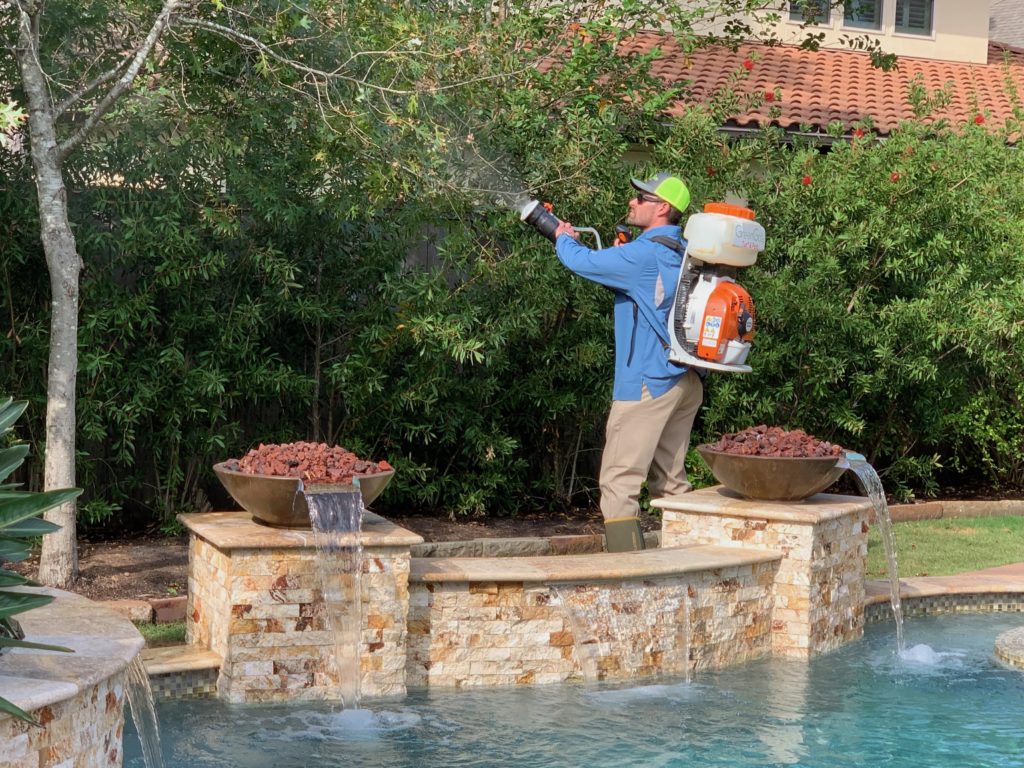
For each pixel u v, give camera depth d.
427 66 7.04
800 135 10.16
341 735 4.99
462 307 8.40
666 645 6.09
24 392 7.93
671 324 6.79
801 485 6.71
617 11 8.86
